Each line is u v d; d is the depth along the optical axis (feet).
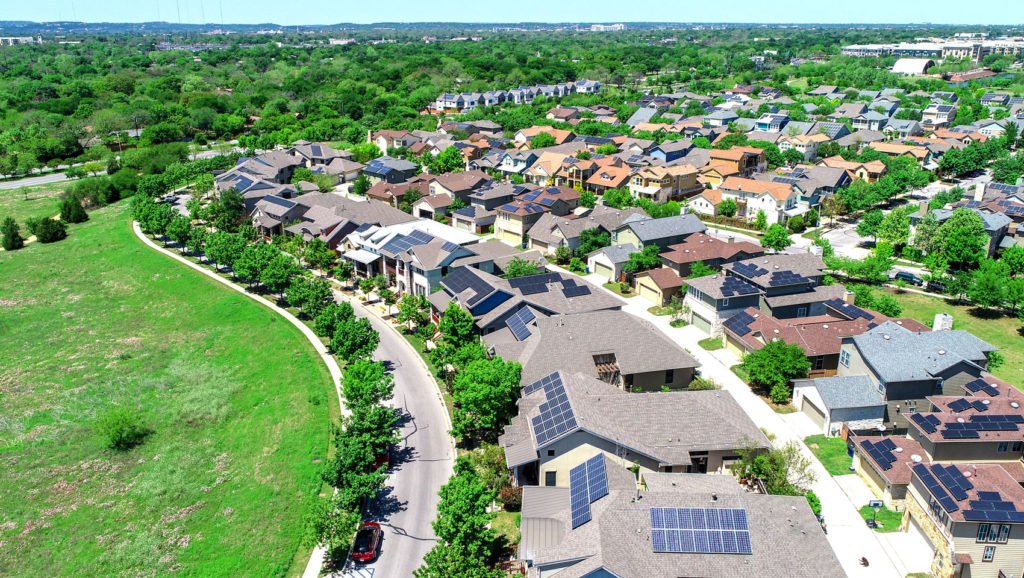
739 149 453.99
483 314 226.38
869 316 221.87
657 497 128.77
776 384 194.70
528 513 136.36
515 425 165.37
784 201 357.00
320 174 458.91
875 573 132.67
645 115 631.97
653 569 115.55
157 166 489.26
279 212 346.54
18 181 513.86
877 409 177.37
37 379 231.91
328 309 233.55
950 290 260.83
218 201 376.07
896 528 144.66
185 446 191.52
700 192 410.31
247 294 289.74
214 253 306.55
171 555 149.79
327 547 145.48
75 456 188.55
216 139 639.35
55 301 300.40
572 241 315.17
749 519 123.95
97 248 359.66
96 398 217.77
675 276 266.77
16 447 192.65
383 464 169.48
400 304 248.32
